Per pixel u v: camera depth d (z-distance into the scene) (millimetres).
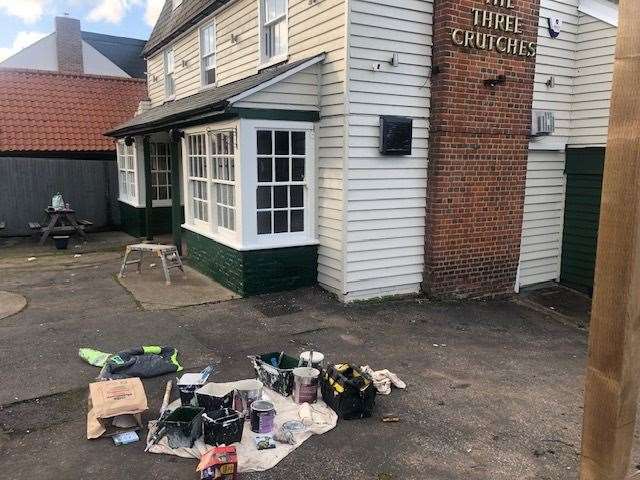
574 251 9250
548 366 5730
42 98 15562
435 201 7691
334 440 4031
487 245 8266
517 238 8562
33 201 14062
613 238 2115
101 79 16953
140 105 14852
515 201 8406
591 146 8805
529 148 8609
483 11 7477
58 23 24609
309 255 8031
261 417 3959
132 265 9984
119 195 15023
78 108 15812
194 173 9695
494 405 4703
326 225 7742
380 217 7516
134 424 4125
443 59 7309
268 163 7590
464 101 7574
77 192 14656
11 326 6461
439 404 4691
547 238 9305
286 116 7395
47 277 8992
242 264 7625
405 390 4961
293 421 4207
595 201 8875
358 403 4355
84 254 11180
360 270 7516
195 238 9570
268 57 8914
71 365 5324
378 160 7344
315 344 6070
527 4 7883
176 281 8719
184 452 3789
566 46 8734
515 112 8109
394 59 7137
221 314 7012
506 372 5496
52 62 25297
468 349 6137
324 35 7270
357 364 5539
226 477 3445
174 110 9828
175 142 10336
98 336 6160
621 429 2180
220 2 9805
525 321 7371
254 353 5746
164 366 5188
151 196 12398
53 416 4324
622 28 2033
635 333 2125
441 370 5477
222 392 4238
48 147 14320
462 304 7953
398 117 7312
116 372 5027
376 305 7551
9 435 4035
